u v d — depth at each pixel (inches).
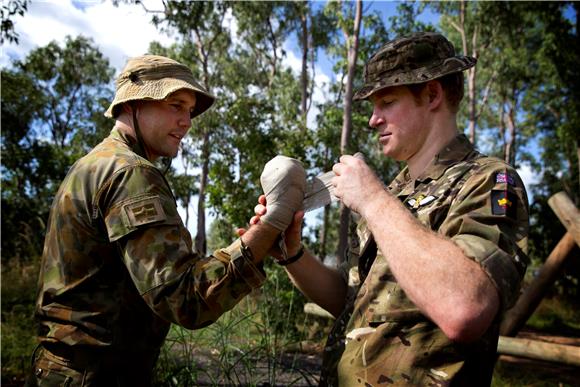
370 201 50.6
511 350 184.9
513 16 823.1
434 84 59.1
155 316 68.7
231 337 130.0
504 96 1097.4
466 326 41.4
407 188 61.2
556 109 978.7
